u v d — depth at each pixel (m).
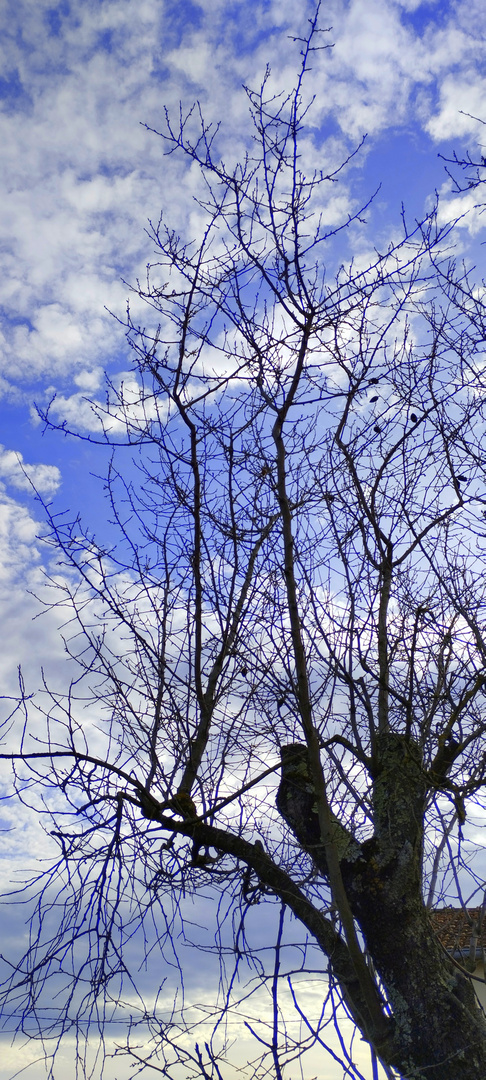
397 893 4.72
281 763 5.18
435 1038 4.30
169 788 5.29
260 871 5.00
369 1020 4.64
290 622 4.79
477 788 5.31
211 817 5.26
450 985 4.52
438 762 5.42
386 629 5.62
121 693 5.37
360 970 4.45
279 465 4.90
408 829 4.93
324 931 4.84
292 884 4.95
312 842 5.04
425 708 5.59
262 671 5.29
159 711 5.36
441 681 5.57
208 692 5.46
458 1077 4.18
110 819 4.88
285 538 4.87
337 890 4.49
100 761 4.99
